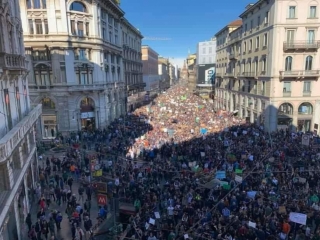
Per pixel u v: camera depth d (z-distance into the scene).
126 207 18.38
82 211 18.11
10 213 14.94
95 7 42.88
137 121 45.44
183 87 174.62
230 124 40.09
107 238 16.27
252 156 23.69
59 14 38.91
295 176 20.81
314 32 39.00
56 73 40.22
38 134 40.81
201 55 104.81
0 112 15.07
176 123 41.34
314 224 15.74
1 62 15.48
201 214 15.98
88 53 43.53
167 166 23.67
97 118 45.38
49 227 16.39
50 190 21.42
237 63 56.69
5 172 14.23
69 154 28.14
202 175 21.58
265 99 42.47
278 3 38.16
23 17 38.66
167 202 17.67
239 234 14.04
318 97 40.75
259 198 17.47
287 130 37.88
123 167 24.58
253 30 47.25
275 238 13.69
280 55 39.53
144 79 105.25
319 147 27.41
